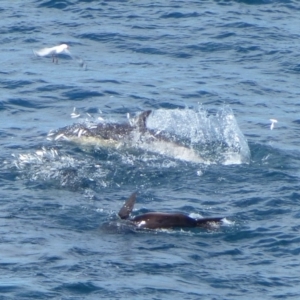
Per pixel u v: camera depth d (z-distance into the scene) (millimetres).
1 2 127625
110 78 98875
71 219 61156
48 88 94812
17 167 70875
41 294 50281
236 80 100500
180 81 99125
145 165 73188
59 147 76438
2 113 87438
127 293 50781
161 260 54906
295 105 93625
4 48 109062
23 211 62188
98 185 68312
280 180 70188
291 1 130000
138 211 63312
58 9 124188
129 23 118625
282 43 112812
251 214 62938
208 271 53938
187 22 119438
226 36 114438
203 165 73750
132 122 80875
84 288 51156
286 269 54594
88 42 111750
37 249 56000
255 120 87750
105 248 56406
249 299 50781
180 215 59969
